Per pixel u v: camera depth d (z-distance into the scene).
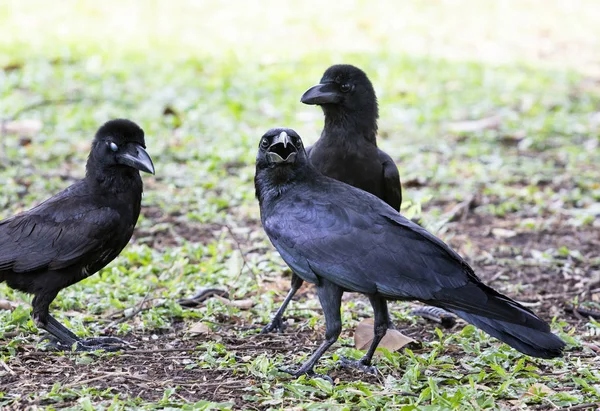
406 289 8.66
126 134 10.07
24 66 25.94
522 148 20.75
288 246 9.23
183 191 16.72
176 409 8.09
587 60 31.78
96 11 35.28
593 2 38.81
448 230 15.37
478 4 37.62
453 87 26.27
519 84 26.92
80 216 9.93
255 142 19.88
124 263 12.95
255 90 24.36
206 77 25.97
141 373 9.19
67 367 9.30
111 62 27.08
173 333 10.60
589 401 8.53
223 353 9.79
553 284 12.88
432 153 20.20
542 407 8.47
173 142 19.70
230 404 8.29
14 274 9.91
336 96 11.12
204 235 14.66
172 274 12.29
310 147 11.77
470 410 8.16
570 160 19.73
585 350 10.01
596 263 13.72
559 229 15.51
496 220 16.00
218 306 11.30
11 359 9.41
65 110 21.89
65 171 17.58
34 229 9.90
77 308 11.38
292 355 9.88
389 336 10.05
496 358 9.54
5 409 8.18
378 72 27.39
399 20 35.19
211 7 36.38
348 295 12.23
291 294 10.88
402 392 8.63
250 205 15.89
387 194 11.52
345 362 9.53
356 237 8.89
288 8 36.25
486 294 8.51
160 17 34.88
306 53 29.70
